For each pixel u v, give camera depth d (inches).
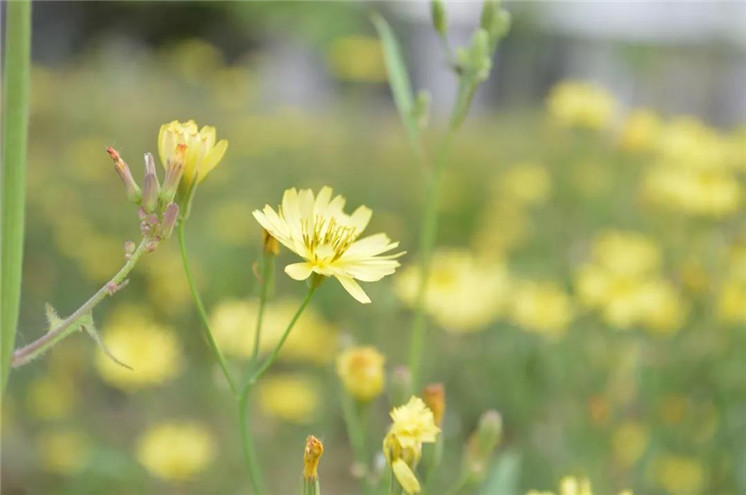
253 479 11.1
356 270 10.7
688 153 25.1
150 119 55.2
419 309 13.9
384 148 51.7
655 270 24.3
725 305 22.0
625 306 21.7
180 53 71.0
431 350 26.9
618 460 20.0
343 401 12.7
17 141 9.8
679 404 20.9
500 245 31.5
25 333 30.9
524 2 76.4
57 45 92.5
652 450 20.2
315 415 26.1
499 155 51.2
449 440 23.2
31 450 25.5
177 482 24.2
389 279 29.4
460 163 49.3
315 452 10.4
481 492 13.8
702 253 24.5
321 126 54.7
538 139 51.6
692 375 21.7
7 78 9.8
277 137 50.7
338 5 77.8
